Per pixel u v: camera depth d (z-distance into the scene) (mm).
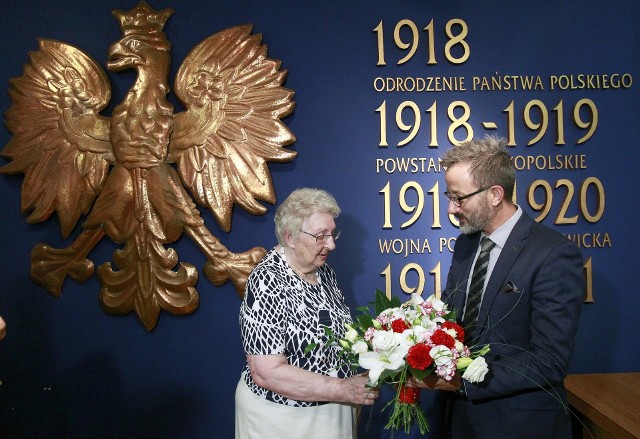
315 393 1684
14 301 2492
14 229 2480
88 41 2471
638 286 2445
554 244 1669
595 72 2434
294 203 1760
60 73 2422
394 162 2451
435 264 2465
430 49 2428
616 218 2439
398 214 2463
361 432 2488
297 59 2457
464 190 1707
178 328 2500
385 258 2471
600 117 2438
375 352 1590
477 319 1752
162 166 2414
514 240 1723
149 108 2402
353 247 2471
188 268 2439
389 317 1662
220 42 2412
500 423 1703
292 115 2459
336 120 2457
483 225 1737
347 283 2475
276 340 1700
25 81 2418
